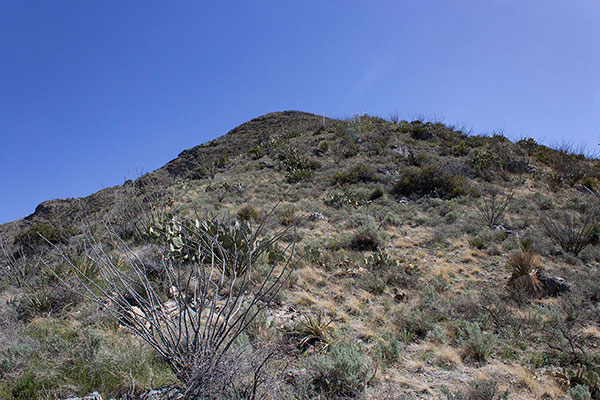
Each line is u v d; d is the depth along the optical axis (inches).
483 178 697.0
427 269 306.5
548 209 508.4
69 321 177.5
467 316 215.5
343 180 727.7
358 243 379.9
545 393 142.8
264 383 123.5
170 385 123.8
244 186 740.0
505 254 346.0
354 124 1098.7
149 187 425.7
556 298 247.1
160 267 227.1
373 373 148.1
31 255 339.3
